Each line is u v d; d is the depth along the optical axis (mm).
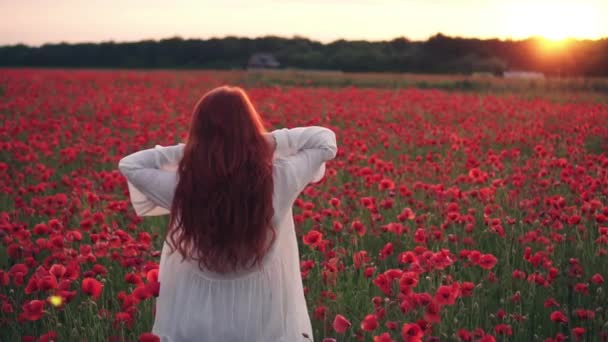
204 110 2695
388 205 5570
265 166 2686
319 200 6715
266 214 2678
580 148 10039
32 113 16766
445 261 3896
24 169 8812
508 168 9047
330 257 4656
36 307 3393
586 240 5309
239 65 71562
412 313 3576
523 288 4480
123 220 6363
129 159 2777
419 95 23312
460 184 7754
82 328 3691
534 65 58281
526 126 14188
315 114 16703
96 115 15688
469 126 13531
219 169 2623
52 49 76250
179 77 39094
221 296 2807
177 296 2846
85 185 7105
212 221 2635
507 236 5566
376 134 12406
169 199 2740
